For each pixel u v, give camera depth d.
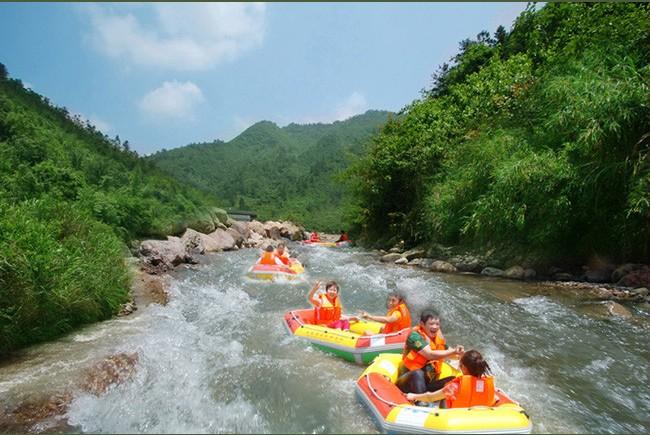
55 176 14.13
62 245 8.80
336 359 7.23
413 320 9.38
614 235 12.05
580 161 12.35
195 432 4.96
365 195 26.12
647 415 5.50
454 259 15.65
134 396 5.75
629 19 13.30
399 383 5.71
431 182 19.64
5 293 6.94
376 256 20.38
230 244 21.39
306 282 13.33
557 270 13.13
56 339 7.54
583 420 5.34
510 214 13.20
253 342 7.93
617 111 11.32
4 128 15.02
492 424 4.67
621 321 8.89
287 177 115.31
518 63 19.62
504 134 14.88
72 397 5.57
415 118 23.08
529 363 7.06
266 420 5.23
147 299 10.28
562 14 19.58
